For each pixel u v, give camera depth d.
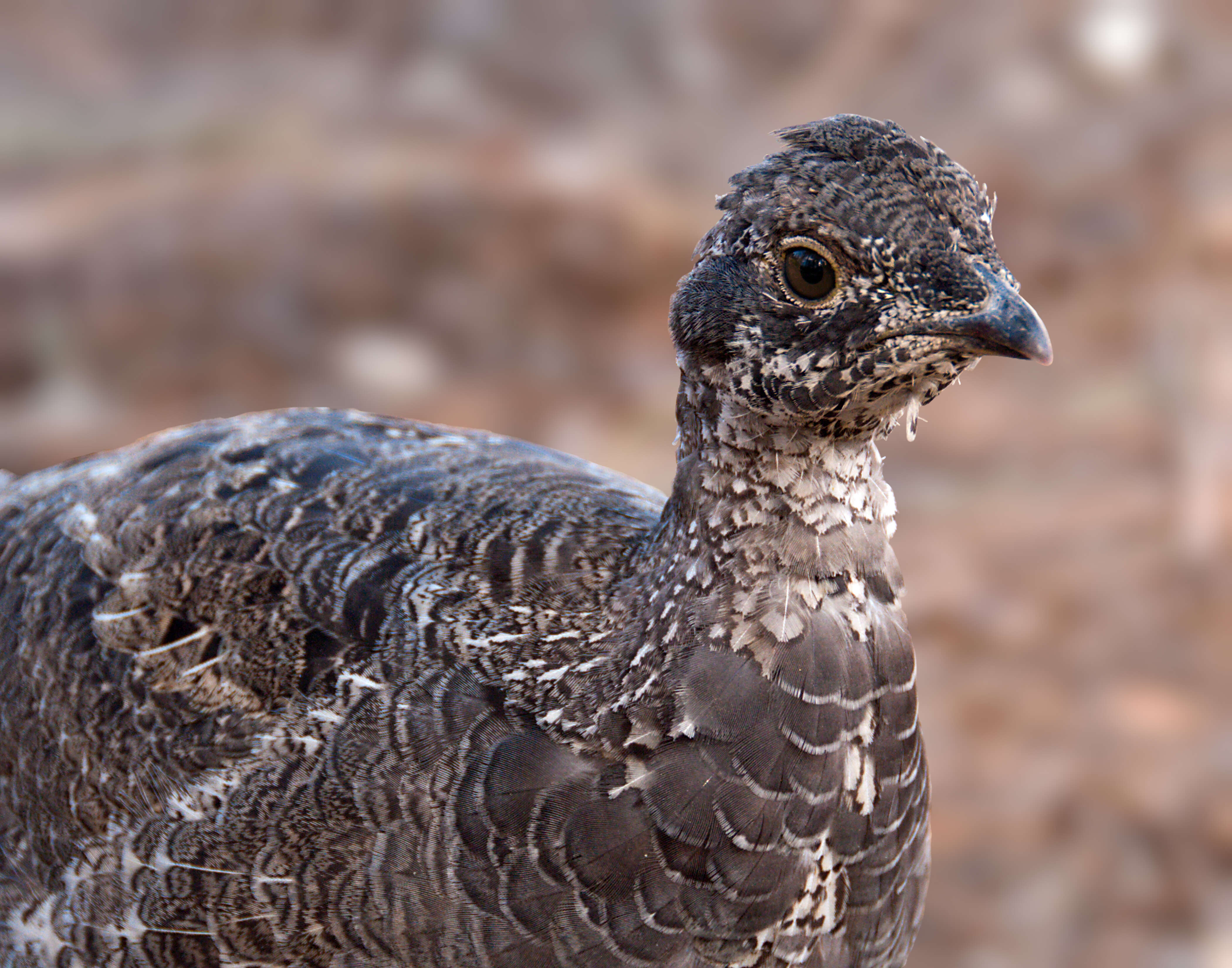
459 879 5.74
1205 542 15.62
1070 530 16.22
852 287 5.48
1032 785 12.33
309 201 25.77
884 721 5.85
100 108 37.22
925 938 10.86
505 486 6.79
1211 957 10.52
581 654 5.95
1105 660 13.98
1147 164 25.64
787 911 5.77
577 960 5.69
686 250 25.53
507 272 24.81
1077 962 10.60
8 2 44.16
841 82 33.25
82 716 6.73
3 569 7.48
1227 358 19.31
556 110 37.50
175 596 6.73
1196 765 12.41
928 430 19.02
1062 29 29.56
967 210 5.54
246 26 43.59
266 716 6.30
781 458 5.72
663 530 6.07
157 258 24.70
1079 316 22.12
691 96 36.38
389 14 40.94
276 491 6.89
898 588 5.96
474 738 5.87
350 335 23.78
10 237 26.14
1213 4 29.03
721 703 5.69
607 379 22.38
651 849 5.66
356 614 6.31
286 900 6.01
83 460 8.10
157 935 6.33
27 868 6.83
